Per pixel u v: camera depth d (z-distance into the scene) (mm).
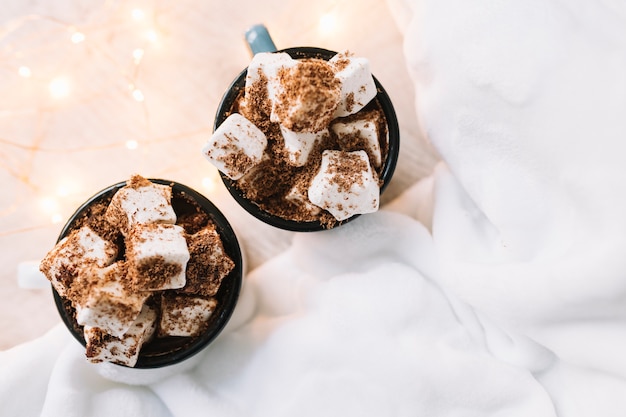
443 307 394
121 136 410
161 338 363
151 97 410
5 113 408
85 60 409
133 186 344
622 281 331
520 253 370
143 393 394
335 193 342
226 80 411
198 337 355
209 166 411
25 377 391
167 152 412
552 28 335
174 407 392
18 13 405
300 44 410
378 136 357
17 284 408
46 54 408
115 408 387
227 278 358
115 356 346
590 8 333
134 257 330
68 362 384
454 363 383
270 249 412
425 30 365
